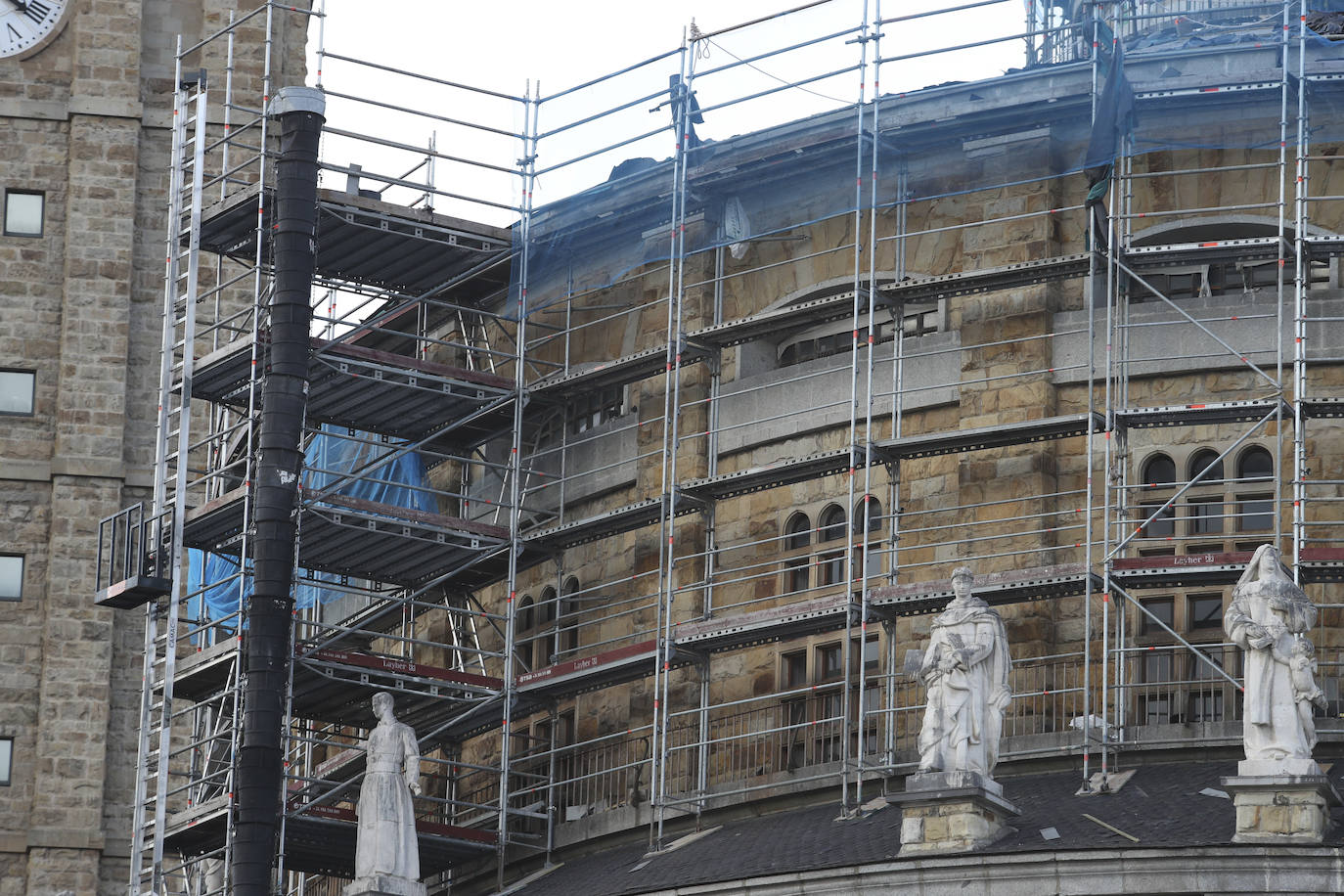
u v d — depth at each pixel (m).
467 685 64.38
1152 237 59.78
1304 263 57.50
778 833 57.03
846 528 61.19
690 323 64.50
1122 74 57.59
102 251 76.38
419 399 67.69
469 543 65.50
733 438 63.47
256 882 60.28
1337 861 47.56
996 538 58.59
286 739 62.12
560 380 66.25
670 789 62.03
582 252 67.06
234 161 77.31
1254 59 58.59
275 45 78.38
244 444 69.44
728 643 60.78
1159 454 58.59
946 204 61.53
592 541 65.88
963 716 51.66
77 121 76.94
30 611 74.44
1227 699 56.41
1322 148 59.25
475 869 65.44
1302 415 55.25
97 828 73.19
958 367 60.47
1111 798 53.09
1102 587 56.12
